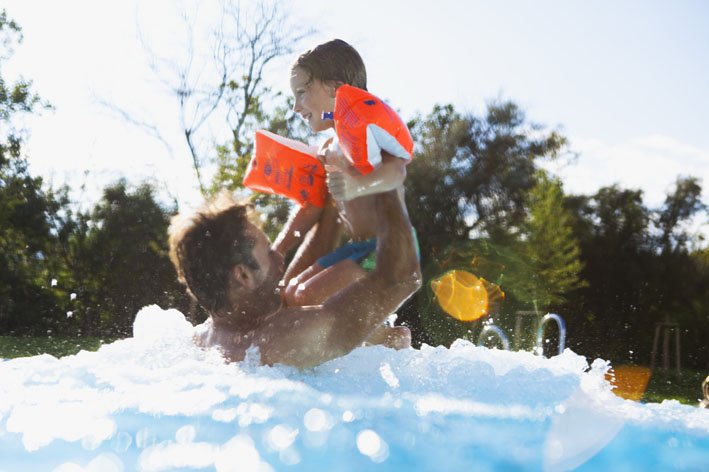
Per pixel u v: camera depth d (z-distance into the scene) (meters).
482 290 15.35
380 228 1.60
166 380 1.22
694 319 19.20
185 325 1.76
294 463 0.79
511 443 0.90
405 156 2.31
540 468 0.82
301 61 2.87
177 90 17.78
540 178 20.89
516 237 21.53
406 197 22.33
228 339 1.51
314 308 1.50
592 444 0.92
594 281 22.14
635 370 13.30
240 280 1.51
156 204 17.19
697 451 0.91
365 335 1.51
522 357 1.62
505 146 23.64
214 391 1.12
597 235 22.94
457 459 0.85
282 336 1.43
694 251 22.41
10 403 1.00
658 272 21.72
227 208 1.54
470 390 1.19
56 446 0.81
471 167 23.36
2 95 17.97
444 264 20.73
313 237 2.59
